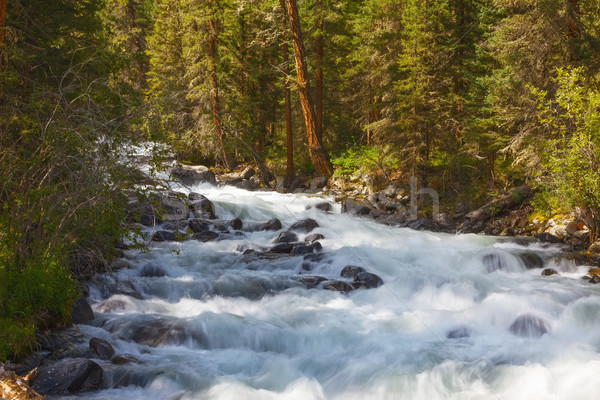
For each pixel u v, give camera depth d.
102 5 17.75
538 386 6.41
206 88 27.22
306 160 30.22
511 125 17.77
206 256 12.66
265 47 30.11
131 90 8.76
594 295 9.84
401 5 22.95
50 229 7.67
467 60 21.14
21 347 6.61
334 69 30.23
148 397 6.21
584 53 15.54
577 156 13.69
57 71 13.99
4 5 12.05
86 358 6.56
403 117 20.62
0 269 7.03
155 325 8.11
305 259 12.73
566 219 15.87
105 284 9.67
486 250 13.31
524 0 16.50
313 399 6.24
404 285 10.75
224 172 29.83
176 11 34.06
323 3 27.56
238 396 6.16
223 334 7.98
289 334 8.02
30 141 8.58
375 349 7.61
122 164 8.54
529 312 8.87
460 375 6.75
